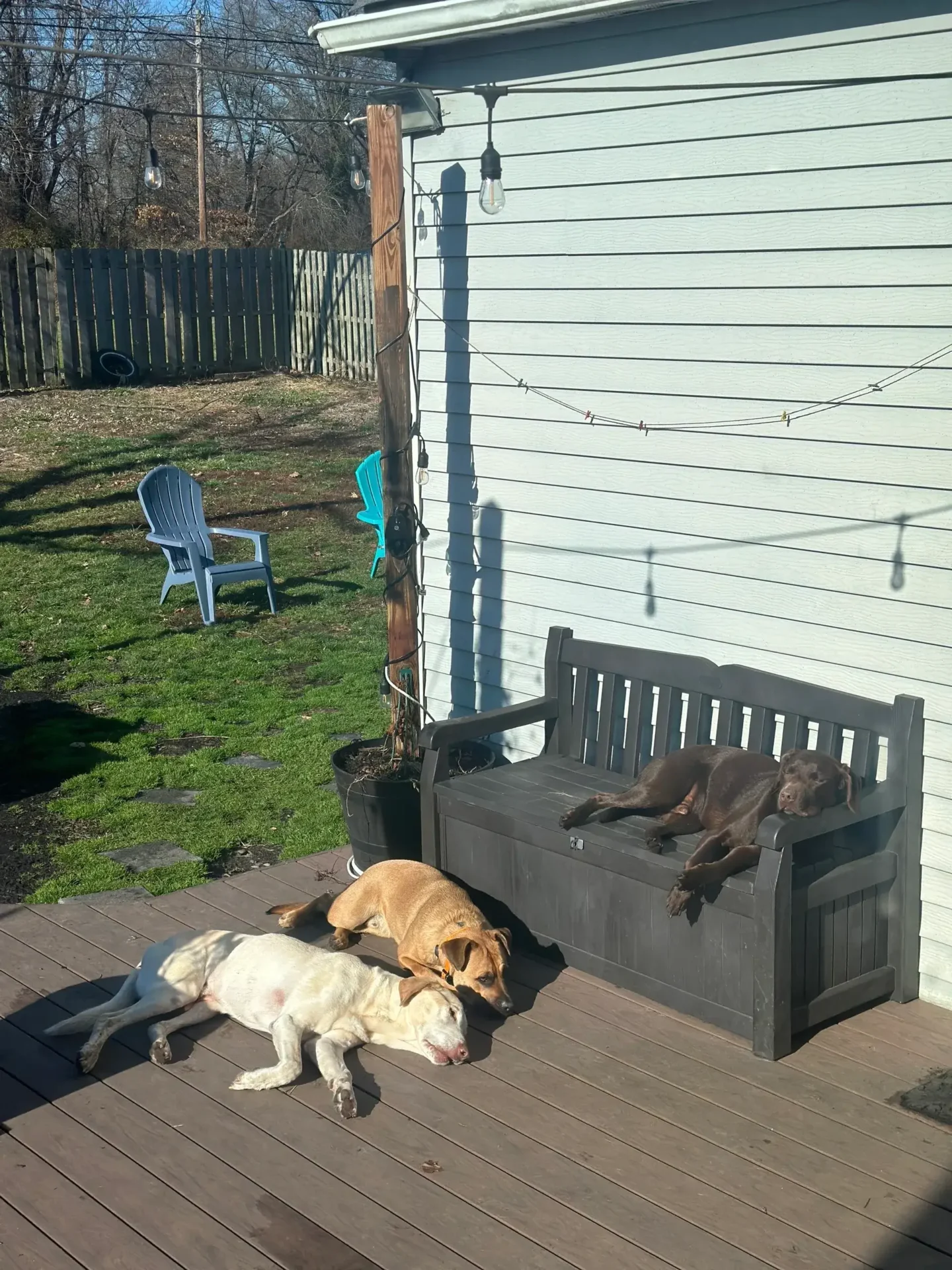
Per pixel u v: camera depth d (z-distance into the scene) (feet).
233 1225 10.78
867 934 14.28
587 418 17.03
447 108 17.92
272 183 93.66
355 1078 13.14
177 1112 12.44
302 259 59.57
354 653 28.96
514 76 16.97
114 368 55.93
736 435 15.40
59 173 77.71
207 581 30.73
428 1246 10.53
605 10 14.66
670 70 15.26
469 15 15.72
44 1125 12.18
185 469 44.91
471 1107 12.57
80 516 39.27
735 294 15.11
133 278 55.77
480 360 18.26
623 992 14.88
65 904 17.10
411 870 15.46
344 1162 11.68
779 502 15.12
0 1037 13.78
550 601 18.04
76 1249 10.46
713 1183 11.40
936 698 13.98
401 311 17.48
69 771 22.27
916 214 13.41
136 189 88.43
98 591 32.96
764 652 15.56
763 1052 13.35
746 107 14.64
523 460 17.99
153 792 21.49
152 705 25.62
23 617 30.86
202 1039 13.85
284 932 16.29
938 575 13.78
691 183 15.31
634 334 16.28
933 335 13.47
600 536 17.19
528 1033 13.96
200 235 81.56
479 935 14.03
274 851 19.22
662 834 14.71
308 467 46.01
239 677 27.43
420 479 19.47
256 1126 12.22
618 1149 11.90
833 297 14.21
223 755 23.09
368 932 16.14
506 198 17.43
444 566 19.44
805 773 13.25
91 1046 13.08
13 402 52.11
